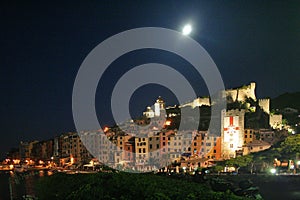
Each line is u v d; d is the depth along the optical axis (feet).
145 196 109.19
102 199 112.78
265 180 241.76
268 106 581.12
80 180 158.92
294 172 287.48
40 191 192.85
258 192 179.32
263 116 563.48
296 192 199.72
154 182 131.64
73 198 119.14
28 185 343.26
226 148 476.54
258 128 519.60
